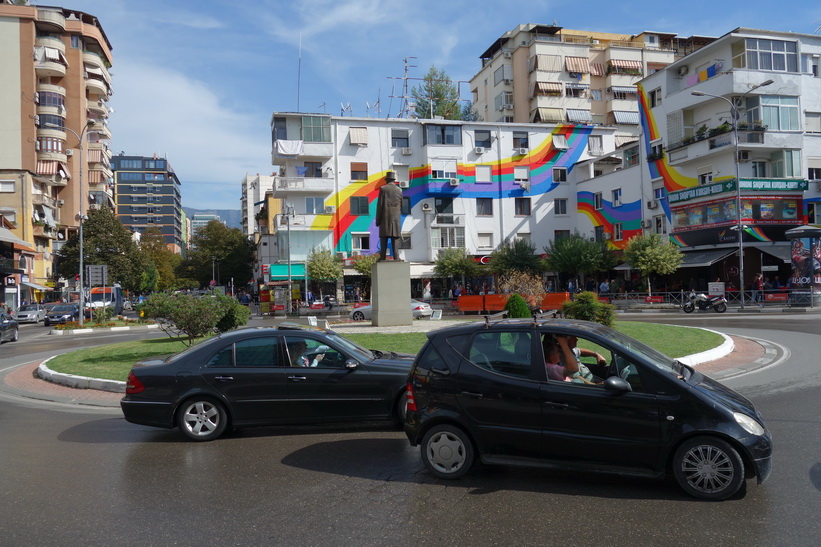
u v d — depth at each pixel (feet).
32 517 15.46
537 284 66.64
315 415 23.94
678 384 15.70
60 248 170.50
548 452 16.62
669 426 15.53
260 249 217.36
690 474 15.55
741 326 63.31
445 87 193.06
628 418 15.85
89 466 20.31
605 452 16.08
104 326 94.53
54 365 44.39
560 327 17.46
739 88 105.70
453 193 150.71
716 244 108.06
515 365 17.28
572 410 16.33
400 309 57.26
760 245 101.96
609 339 16.99
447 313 107.04
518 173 156.04
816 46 114.42
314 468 19.33
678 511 14.71
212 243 247.29
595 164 157.79
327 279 140.05
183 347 51.26
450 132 151.43
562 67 168.66
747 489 16.11
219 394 23.71
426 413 17.88
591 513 14.74
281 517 15.02
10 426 27.35
